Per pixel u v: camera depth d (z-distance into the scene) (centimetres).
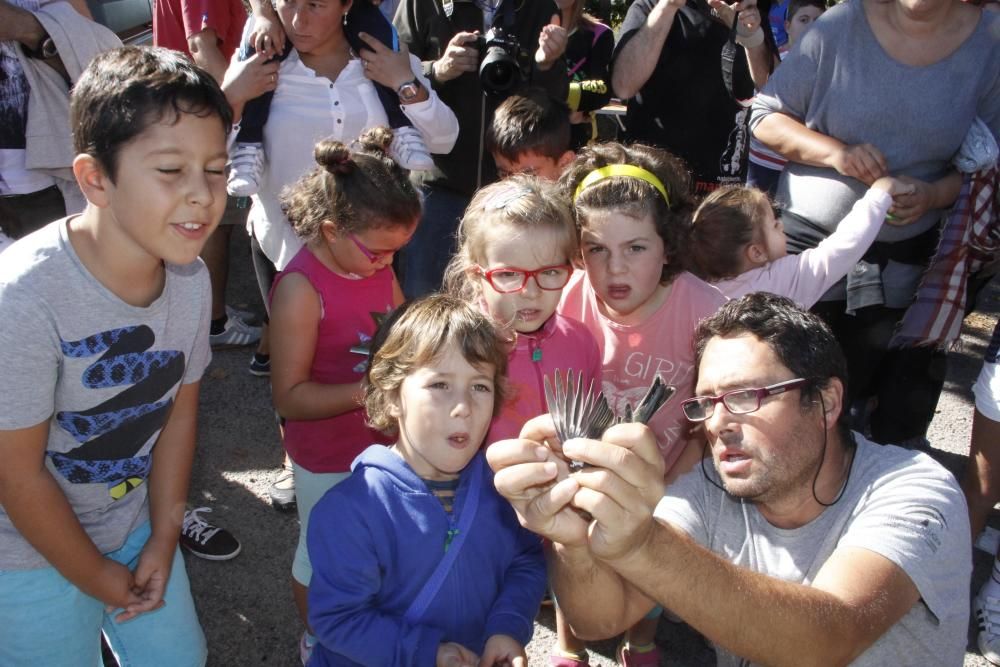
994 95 291
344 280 239
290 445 250
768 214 271
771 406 167
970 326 523
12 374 164
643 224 225
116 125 154
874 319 312
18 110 300
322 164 227
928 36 279
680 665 280
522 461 146
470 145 358
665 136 390
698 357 183
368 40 312
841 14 292
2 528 182
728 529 188
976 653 289
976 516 293
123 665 210
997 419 281
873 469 180
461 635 180
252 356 448
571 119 392
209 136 161
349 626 170
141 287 178
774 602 146
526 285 211
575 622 182
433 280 369
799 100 306
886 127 290
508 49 335
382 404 186
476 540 179
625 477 133
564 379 222
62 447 186
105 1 490
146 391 190
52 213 325
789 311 175
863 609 154
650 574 143
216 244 427
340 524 173
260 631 282
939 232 306
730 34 366
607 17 614
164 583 202
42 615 190
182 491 212
